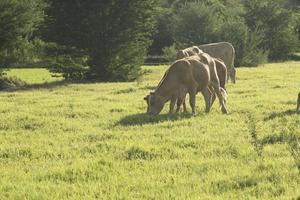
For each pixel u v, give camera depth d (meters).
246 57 77.00
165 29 107.06
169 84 23.66
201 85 24.20
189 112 25.08
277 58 99.12
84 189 12.48
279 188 11.91
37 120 22.55
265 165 13.96
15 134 20.09
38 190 12.53
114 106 26.86
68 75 53.81
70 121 22.59
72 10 51.31
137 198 11.61
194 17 87.50
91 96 33.09
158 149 16.45
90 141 18.52
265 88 35.78
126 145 17.19
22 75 64.75
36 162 15.57
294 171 13.25
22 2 52.69
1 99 31.86
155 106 23.67
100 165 14.70
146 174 13.68
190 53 34.03
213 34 86.38
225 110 24.38
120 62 53.28
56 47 53.16
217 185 12.47
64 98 31.88
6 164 15.38
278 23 98.81
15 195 12.08
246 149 16.17
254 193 11.70
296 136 17.64
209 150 16.25
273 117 22.27
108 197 11.76
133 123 21.78
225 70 25.80
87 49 53.06
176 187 12.37
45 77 61.81
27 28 53.88
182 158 15.43
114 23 52.34
